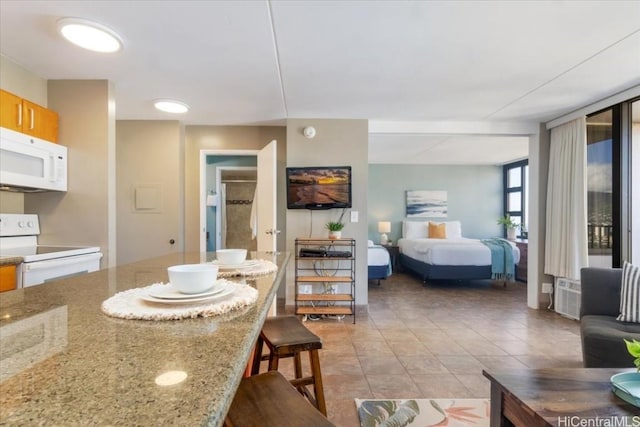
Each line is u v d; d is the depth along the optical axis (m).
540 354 2.63
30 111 2.26
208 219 5.10
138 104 3.19
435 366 2.42
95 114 2.57
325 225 3.74
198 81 2.67
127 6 1.70
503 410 1.29
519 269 5.73
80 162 2.56
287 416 0.90
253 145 3.98
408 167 7.17
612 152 3.10
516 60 2.31
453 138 4.73
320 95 2.98
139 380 0.44
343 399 1.97
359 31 1.95
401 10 1.74
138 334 0.61
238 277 1.16
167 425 0.35
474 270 5.15
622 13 1.76
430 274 5.19
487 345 2.81
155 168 3.66
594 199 3.33
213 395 0.41
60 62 2.30
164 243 3.64
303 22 1.85
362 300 3.72
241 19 1.82
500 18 1.82
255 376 1.09
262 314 0.75
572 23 1.86
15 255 1.99
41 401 0.39
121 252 3.62
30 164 2.23
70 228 2.55
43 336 0.60
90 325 0.66
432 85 2.75
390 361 2.50
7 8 1.70
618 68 2.43
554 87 2.79
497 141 4.95
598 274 2.45
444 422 1.76
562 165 3.58
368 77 2.60
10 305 0.80
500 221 6.79
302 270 3.72
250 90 2.86
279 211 3.99
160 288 0.89
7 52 2.16
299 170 3.65
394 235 7.16
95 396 0.40
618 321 2.21
